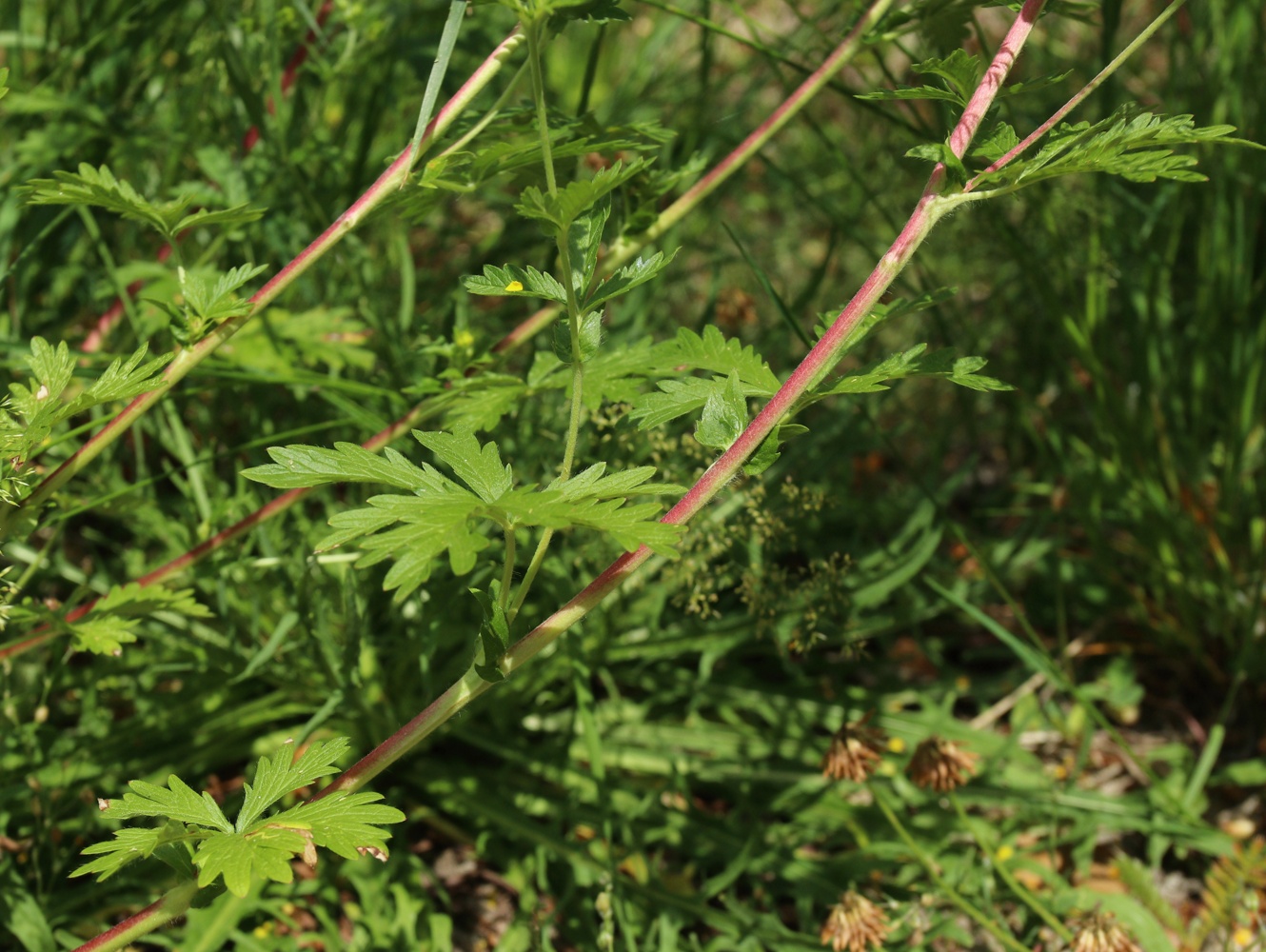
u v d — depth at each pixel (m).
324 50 0.89
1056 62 0.98
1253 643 0.88
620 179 0.62
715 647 0.86
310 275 0.87
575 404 0.64
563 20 0.69
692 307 1.02
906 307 0.67
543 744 0.85
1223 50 0.88
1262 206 0.90
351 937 0.80
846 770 0.78
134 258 0.91
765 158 0.88
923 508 0.89
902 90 0.66
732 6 0.83
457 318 0.83
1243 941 0.79
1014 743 0.86
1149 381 0.89
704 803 0.86
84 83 0.87
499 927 0.81
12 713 0.78
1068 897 0.80
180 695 0.83
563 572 0.80
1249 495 0.91
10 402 0.68
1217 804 0.87
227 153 0.86
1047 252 0.92
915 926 0.79
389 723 0.82
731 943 0.79
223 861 0.62
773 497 0.86
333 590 0.82
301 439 0.86
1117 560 0.95
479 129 0.71
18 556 0.83
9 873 0.76
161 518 0.83
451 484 0.63
